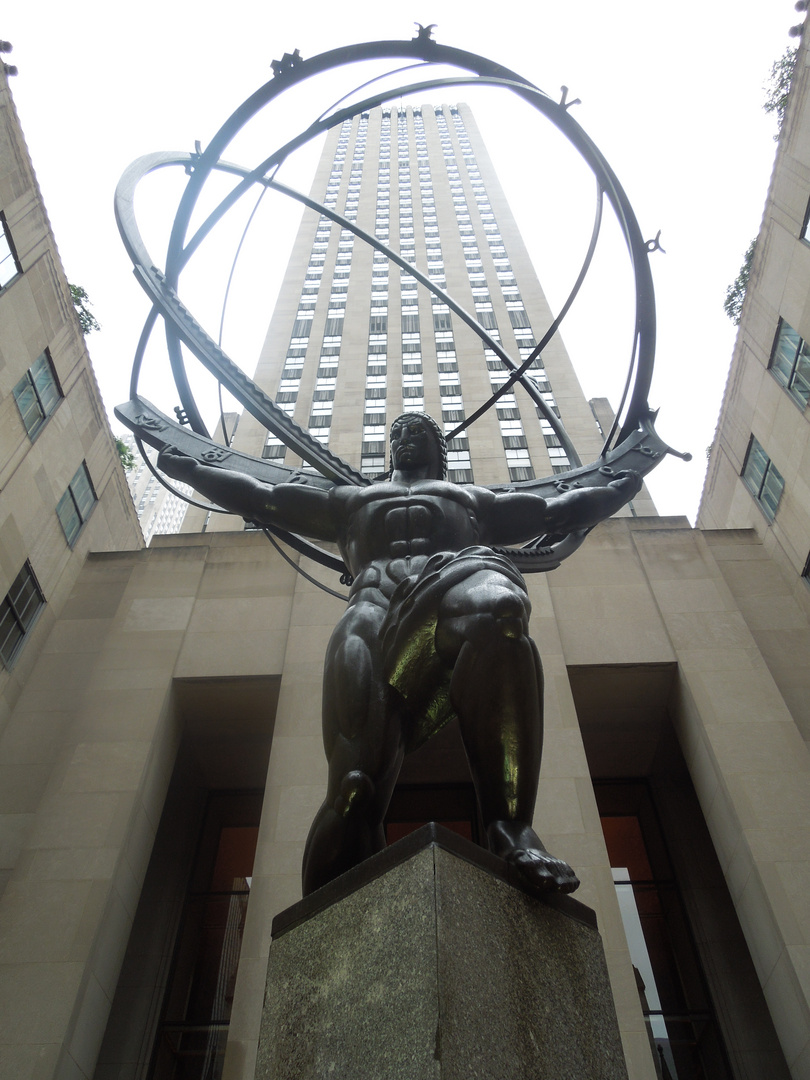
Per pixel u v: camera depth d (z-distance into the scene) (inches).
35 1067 443.5
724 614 718.5
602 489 204.7
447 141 2694.4
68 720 684.7
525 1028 96.9
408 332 1691.7
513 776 127.0
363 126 2886.3
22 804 616.4
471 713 129.8
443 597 141.1
